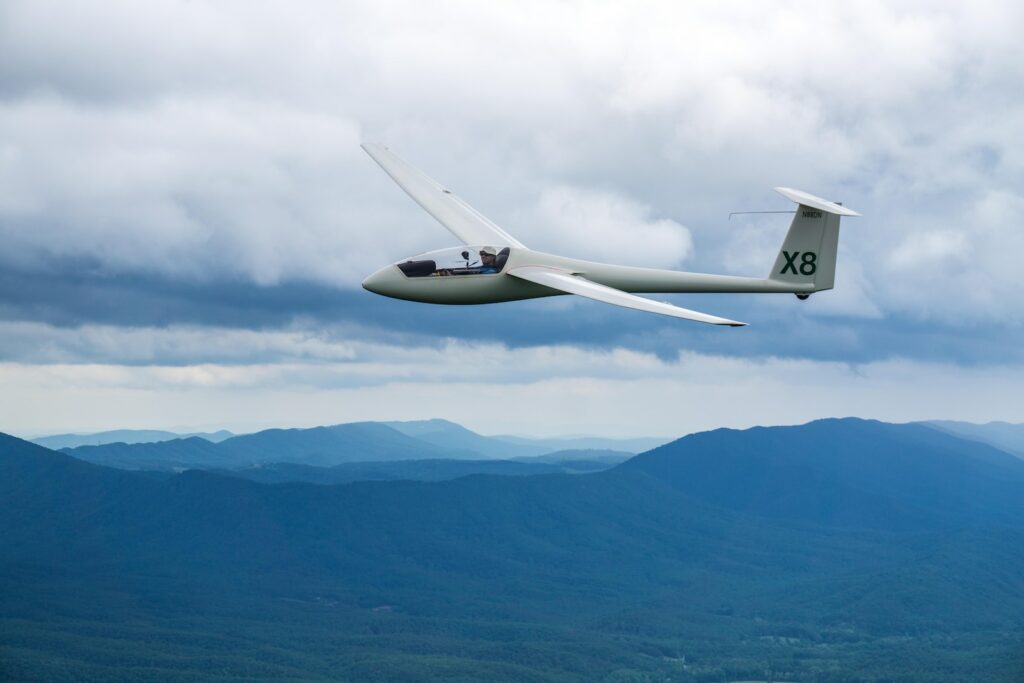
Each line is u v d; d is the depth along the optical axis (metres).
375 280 44.84
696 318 38.41
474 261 45.31
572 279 44.28
